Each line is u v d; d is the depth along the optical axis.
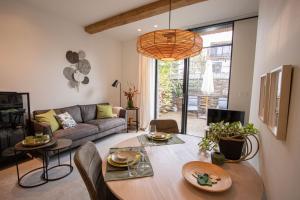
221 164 1.29
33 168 2.49
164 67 4.62
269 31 1.44
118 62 5.06
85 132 3.16
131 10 3.09
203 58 4.02
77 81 3.96
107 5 2.95
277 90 1.07
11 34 2.82
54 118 3.11
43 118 2.90
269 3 1.49
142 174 1.15
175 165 1.29
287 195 0.85
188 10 3.00
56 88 3.55
